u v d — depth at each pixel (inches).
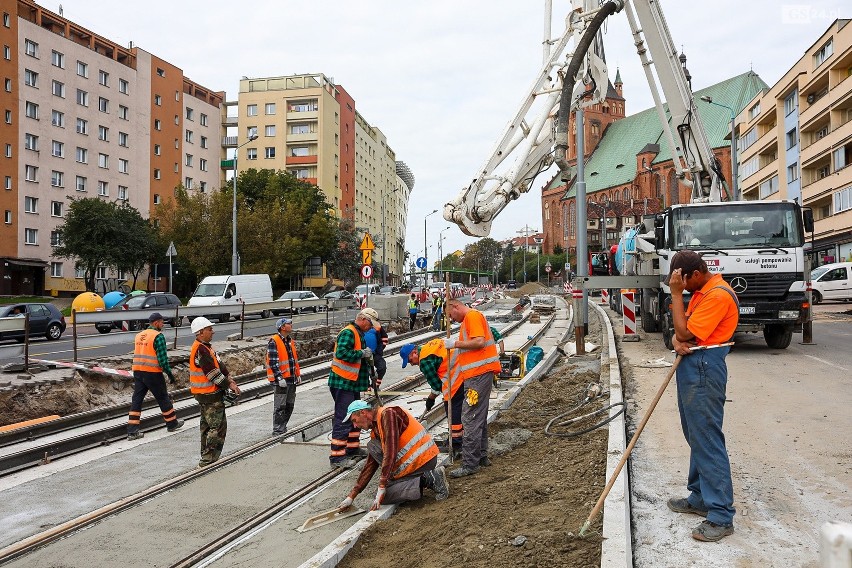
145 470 298.4
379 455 232.1
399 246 5098.4
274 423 354.0
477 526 192.5
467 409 259.0
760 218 551.2
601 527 172.7
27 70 2027.6
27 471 299.9
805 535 169.6
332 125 3181.6
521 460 270.2
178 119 2716.5
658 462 242.7
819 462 233.1
